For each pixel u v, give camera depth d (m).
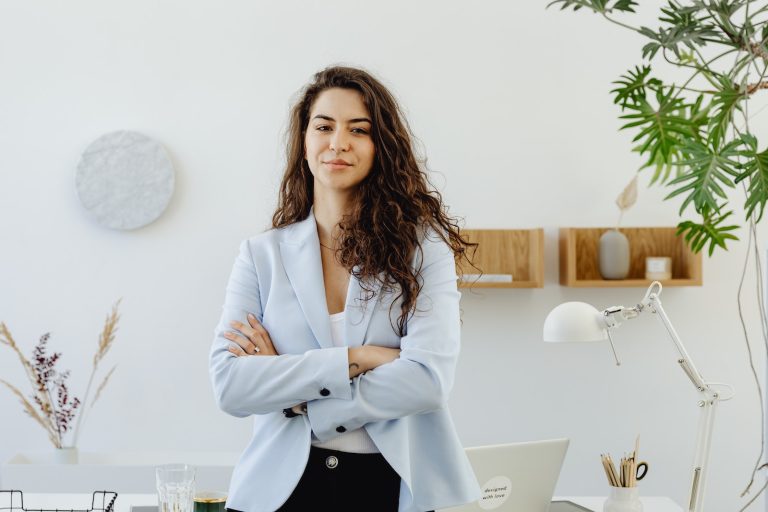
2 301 4.08
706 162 2.38
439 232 1.93
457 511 2.15
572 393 4.12
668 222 4.11
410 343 1.82
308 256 1.88
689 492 2.20
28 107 4.08
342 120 1.84
